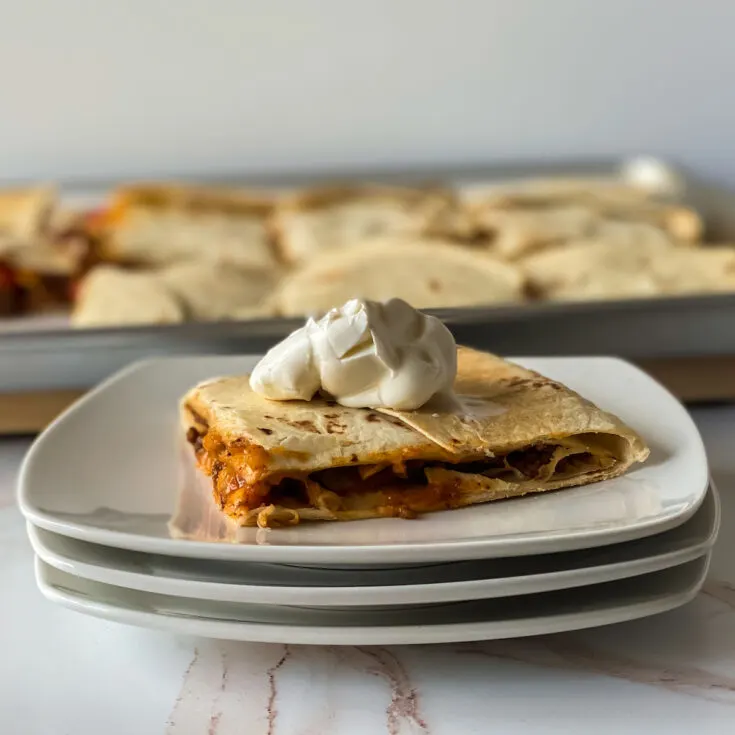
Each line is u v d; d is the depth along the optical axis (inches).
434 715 17.2
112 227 38.2
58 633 19.0
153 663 18.3
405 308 19.9
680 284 32.3
